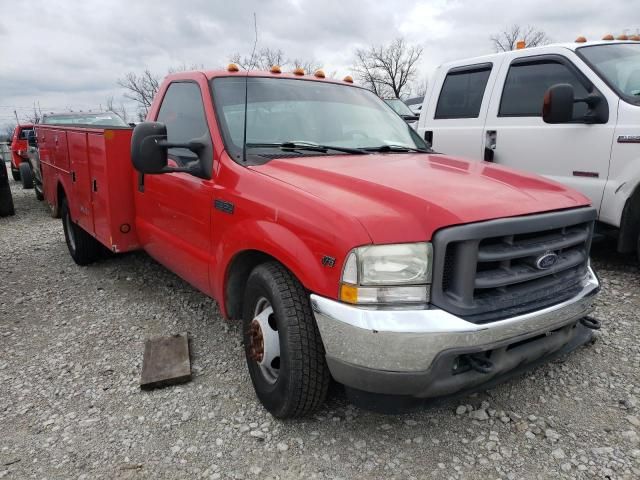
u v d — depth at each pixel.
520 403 3.16
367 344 2.41
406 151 3.93
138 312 4.74
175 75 4.43
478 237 2.41
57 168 6.35
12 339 4.28
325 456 2.76
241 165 3.33
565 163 5.19
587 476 2.56
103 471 2.70
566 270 2.93
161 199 4.20
